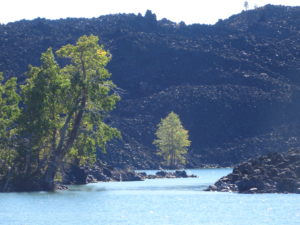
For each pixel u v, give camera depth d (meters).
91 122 153.38
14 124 164.38
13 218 100.81
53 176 150.50
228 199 125.38
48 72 150.75
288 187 134.62
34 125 146.88
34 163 153.50
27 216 103.12
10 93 152.25
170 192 146.38
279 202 117.62
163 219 99.44
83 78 152.50
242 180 141.00
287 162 142.38
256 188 136.88
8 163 150.00
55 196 134.75
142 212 107.88
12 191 146.88
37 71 153.50
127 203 121.62
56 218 100.81
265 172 140.00
